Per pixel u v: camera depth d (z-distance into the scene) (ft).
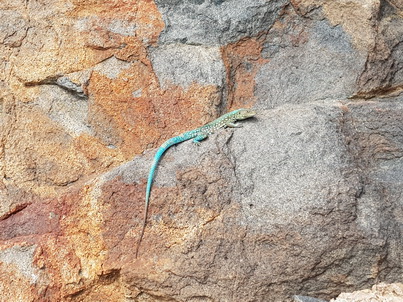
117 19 1.33
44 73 1.29
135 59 1.31
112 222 1.15
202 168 1.15
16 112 1.29
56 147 1.29
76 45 1.30
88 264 1.14
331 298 1.10
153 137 1.28
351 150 1.17
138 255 1.13
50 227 1.18
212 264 1.10
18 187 1.25
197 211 1.12
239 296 1.08
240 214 1.11
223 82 1.31
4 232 1.20
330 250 1.07
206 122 1.27
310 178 1.11
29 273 1.13
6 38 1.31
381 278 1.09
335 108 1.22
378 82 1.31
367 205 1.10
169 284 1.10
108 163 1.28
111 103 1.29
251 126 1.21
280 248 1.08
